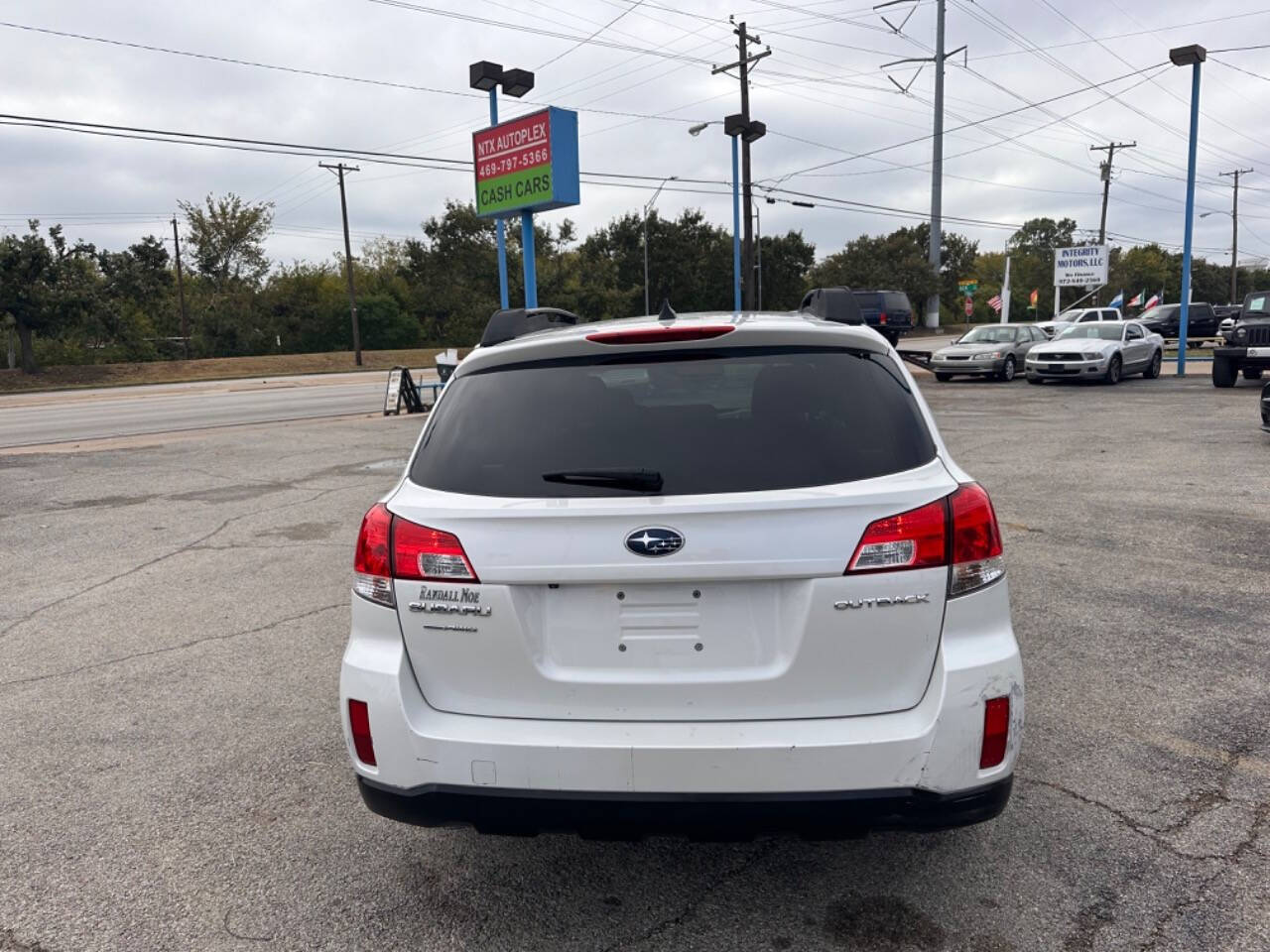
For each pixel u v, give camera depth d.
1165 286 106.69
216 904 2.92
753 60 35.53
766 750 2.36
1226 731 3.85
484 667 2.52
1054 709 4.09
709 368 2.72
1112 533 7.18
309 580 6.63
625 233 79.25
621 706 2.48
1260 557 6.39
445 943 2.71
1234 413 14.96
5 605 6.28
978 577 2.46
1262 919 2.68
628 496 2.45
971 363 23.66
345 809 3.49
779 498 2.39
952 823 2.43
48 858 3.20
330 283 72.19
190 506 9.66
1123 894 2.81
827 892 2.89
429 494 2.63
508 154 19.33
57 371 47.91
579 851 3.19
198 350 68.31
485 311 74.56
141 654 5.21
